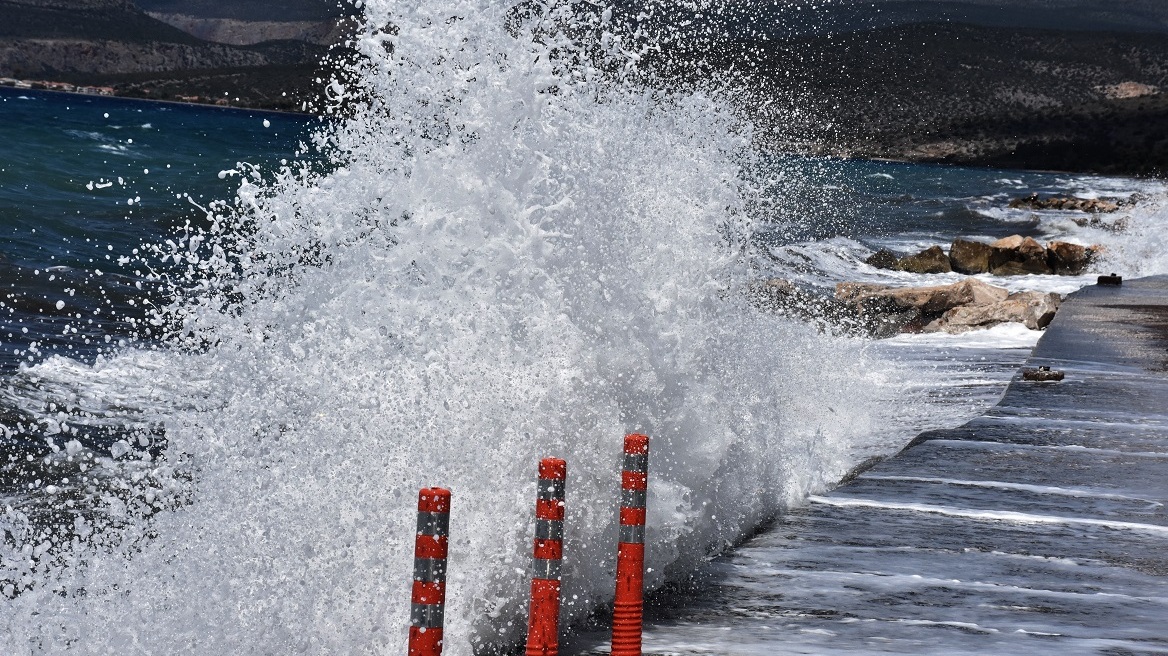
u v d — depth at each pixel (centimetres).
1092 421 3319
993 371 4516
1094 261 10619
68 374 3319
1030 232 14138
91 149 11969
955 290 7075
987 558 1917
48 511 2170
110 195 8700
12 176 8781
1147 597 1722
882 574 1802
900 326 6825
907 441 3158
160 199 8819
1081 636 1510
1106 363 4609
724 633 1480
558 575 1122
